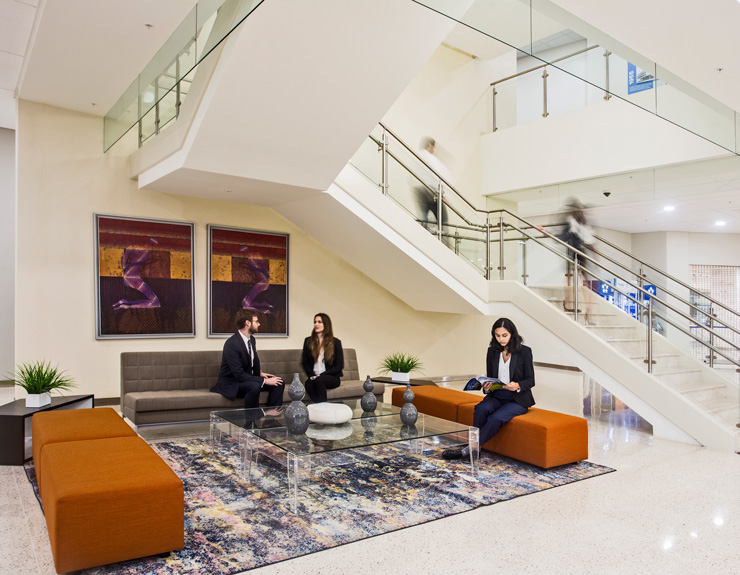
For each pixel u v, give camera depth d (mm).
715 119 4926
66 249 6496
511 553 2842
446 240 7445
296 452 3475
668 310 6992
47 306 6363
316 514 3361
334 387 6379
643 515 3412
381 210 6707
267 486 3893
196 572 2592
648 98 4438
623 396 6008
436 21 4328
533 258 7336
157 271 7059
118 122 6121
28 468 4312
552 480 4098
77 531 2518
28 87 5848
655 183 8055
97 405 6645
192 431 5629
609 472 4344
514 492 3811
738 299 12945
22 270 6234
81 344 6566
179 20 4289
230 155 5395
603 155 8414
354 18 4203
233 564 2676
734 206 8898
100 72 5398
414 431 4168
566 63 3881
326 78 4770
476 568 2670
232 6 3562
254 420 4562
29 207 6289
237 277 7695
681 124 4660
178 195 7297
